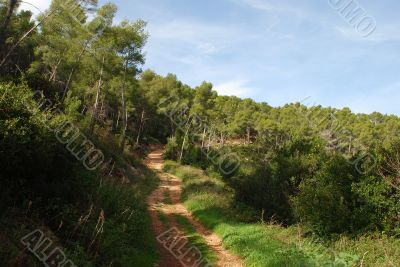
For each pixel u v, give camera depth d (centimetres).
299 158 1881
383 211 1390
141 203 1675
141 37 3794
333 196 1492
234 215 1836
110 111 6862
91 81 4075
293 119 7362
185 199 2494
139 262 1057
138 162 3934
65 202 1038
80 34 3553
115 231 1070
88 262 832
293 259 1083
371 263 1056
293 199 1623
